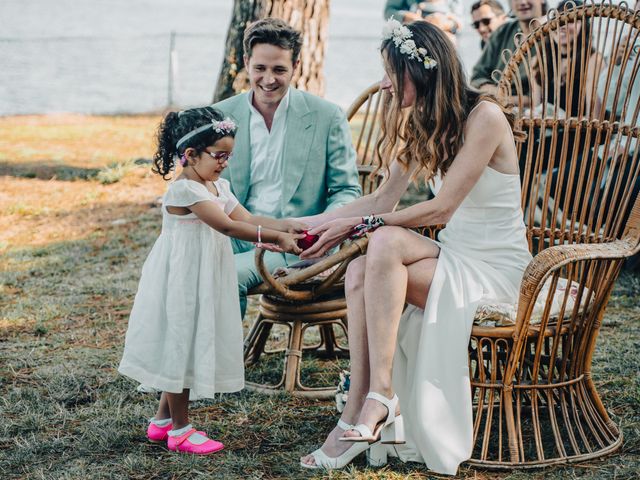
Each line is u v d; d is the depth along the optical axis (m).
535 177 3.46
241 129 3.82
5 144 9.12
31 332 4.33
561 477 2.80
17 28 22.78
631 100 4.83
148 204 6.92
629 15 3.21
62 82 13.49
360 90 12.12
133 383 3.66
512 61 3.54
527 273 2.76
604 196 3.21
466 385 2.83
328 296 3.64
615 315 4.45
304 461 2.91
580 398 3.04
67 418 3.31
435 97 2.96
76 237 6.16
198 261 3.03
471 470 2.88
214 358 3.01
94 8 30.03
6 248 5.93
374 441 2.80
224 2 36.78
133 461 2.94
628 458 2.92
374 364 2.84
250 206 3.87
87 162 8.24
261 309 3.69
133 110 11.23
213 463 2.96
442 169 3.07
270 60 3.63
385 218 3.04
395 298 2.85
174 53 11.80
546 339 3.34
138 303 3.07
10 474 2.89
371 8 31.47
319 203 3.87
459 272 2.92
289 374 3.56
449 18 6.41
